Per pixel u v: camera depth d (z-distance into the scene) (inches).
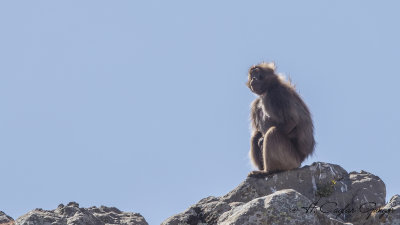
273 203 812.6
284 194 825.5
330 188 1120.2
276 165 1218.6
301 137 1258.0
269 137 1222.3
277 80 1301.7
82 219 960.3
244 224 800.3
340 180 1140.5
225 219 895.7
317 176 1154.7
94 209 1126.4
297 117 1241.4
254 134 1342.3
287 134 1251.2
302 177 1159.0
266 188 1154.7
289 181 1157.7
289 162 1219.2
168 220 1013.8
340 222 840.3
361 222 1008.2
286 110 1242.0
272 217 800.9
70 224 936.9
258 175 1211.9
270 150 1215.6
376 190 1101.7
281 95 1262.3
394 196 1000.2
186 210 1028.5
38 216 947.3
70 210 1016.2
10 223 996.6
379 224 956.0
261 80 1301.7
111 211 1141.1
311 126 1289.4
